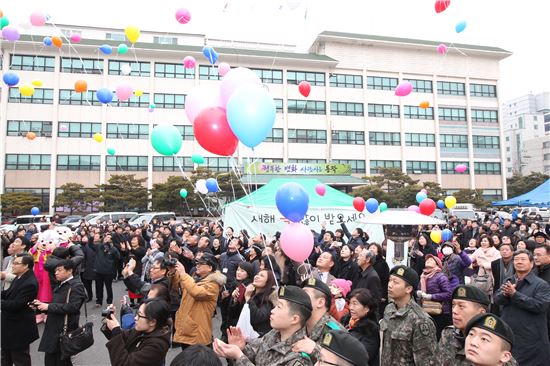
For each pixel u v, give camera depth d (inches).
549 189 732.0
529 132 3235.7
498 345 85.9
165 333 126.3
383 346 132.4
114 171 1332.4
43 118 1284.4
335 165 1320.1
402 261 335.6
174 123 1375.5
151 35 1530.5
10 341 180.2
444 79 1643.7
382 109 1571.1
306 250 186.4
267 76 1464.1
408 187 1270.9
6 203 1081.4
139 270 364.2
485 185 1656.0
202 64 1403.8
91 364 223.5
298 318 106.7
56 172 1289.4
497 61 1696.6
